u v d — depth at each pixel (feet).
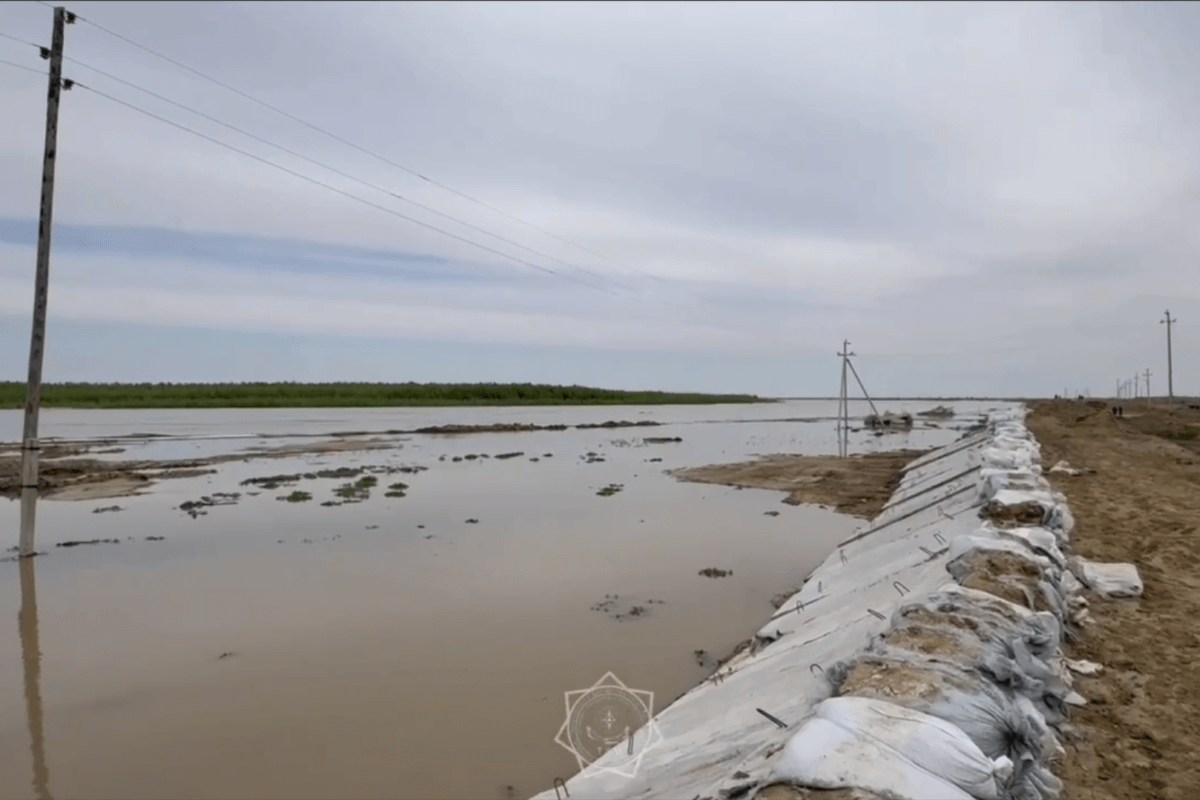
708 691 22.82
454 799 18.52
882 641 15.49
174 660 27.61
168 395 257.55
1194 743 14.94
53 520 54.54
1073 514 37.42
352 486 71.26
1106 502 40.73
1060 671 16.92
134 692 24.85
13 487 67.97
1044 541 23.73
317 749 21.04
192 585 37.40
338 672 26.37
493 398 332.60
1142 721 15.90
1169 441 80.53
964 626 15.76
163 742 21.50
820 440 138.51
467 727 22.29
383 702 23.95
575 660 27.43
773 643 26.30
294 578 38.63
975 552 21.95
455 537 48.73
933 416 230.89
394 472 83.05
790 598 32.63
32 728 22.39
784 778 10.71
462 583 37.63
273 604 34.22
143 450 104.78
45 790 19.12
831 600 28.81
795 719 15.29
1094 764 14.20
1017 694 14.51
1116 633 21.08
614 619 32.04
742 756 15.26
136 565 41.52
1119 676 18.21
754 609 33.53
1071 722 15.80
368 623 31.58
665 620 31.94
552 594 35.73
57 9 43.88
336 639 29.66
